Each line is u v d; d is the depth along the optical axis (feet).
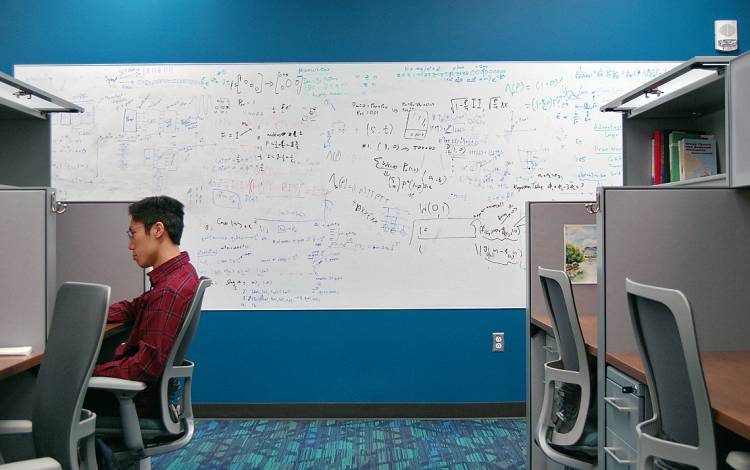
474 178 12.01
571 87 12.09
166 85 12.00
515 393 12.04
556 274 6.46
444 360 12.03
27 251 6.45
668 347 4.12
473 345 12.04
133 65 11.98
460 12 12.06
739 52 12.16
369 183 12.00
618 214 6.39
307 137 12.01
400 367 12.03
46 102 8.62
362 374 12.02
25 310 6.43
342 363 12.01
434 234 12.01
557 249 9.04
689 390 4.02
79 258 8.79
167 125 12.00
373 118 12.01
